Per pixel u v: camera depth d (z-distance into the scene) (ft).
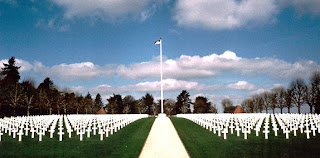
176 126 101.30
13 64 290.56
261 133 76.95
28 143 62.28
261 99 288.30
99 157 47.70
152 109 408.05
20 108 212.02
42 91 237.04
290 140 62.85
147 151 51.67
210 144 59.57
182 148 54.34
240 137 70.08
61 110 281.13
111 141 65.26
